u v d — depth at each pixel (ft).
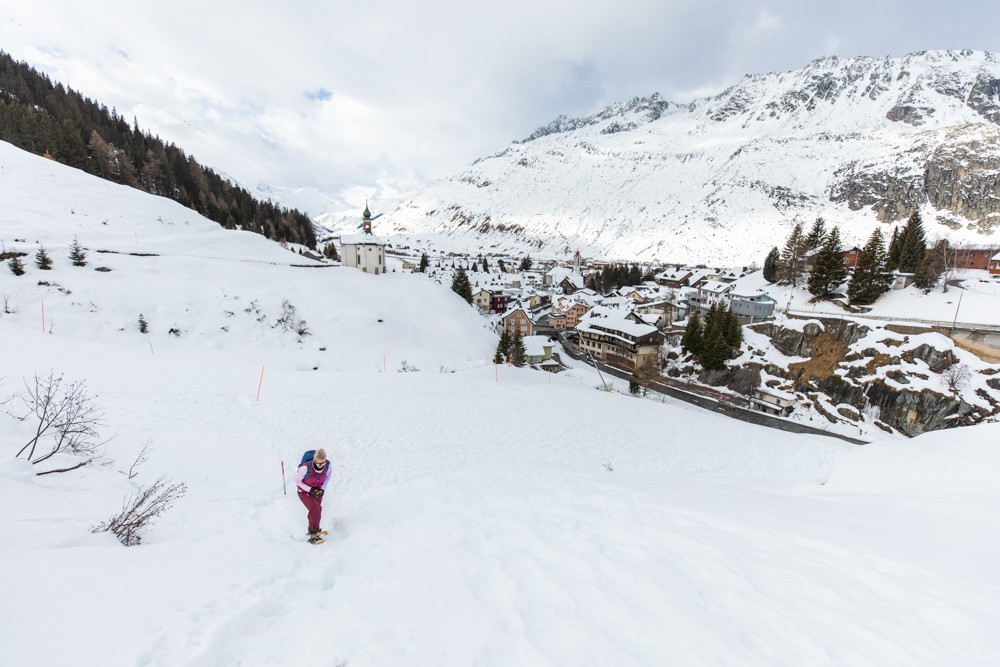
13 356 83.25
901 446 84.84
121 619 15.14
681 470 83.20
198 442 56.54
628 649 13.84
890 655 13.71
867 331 163.84
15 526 21.56
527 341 206.49
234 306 146.41
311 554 25.34
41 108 313.94
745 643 14.21
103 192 222.28
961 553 22.45
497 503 34.17
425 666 13.41
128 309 128.77
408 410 93.97
